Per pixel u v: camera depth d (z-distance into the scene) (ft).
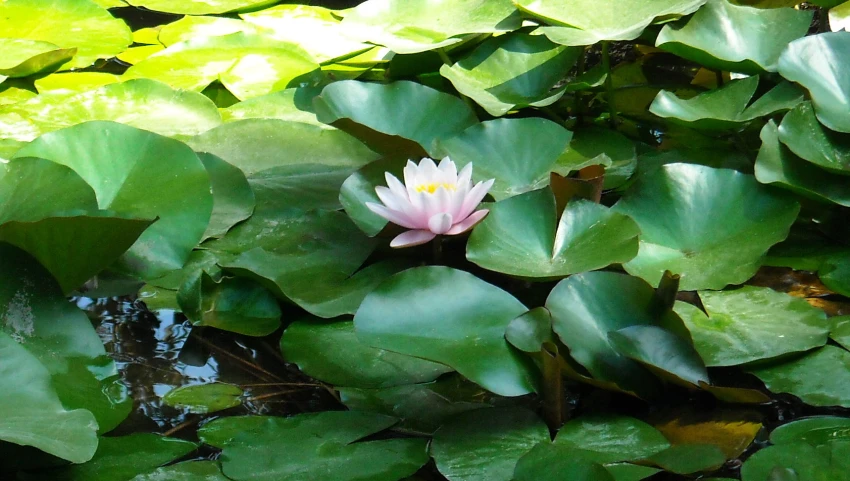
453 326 10.34
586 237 10.75
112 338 10.66
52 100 12.42
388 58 13.20
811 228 11.12
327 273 10.93
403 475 9.96
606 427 10.10
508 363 10.21
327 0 16.16
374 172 11.25
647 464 9.89
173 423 10.25
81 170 11.08
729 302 10.67
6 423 9.87
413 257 11.07
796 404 10.27
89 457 9.84
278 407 10.34
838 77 11.35
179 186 11.11
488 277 10.99
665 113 11.51
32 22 14.44
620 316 10.34
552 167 11.49
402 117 11.75
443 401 10.33
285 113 12.32
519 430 10.09
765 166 11.04
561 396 10.15
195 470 10.00
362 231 11.09
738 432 10.09
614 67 12.91
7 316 10.29
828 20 12.43
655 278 10.77
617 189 11.48
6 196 10.77
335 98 11.71
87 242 10.53
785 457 9.93
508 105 11.87
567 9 12.29
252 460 10.03
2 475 9.92
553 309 10.32
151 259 10.95
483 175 11.37
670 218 11.00
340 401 10.36
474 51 12.30
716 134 11.94
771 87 11.96
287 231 11.19
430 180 10.98
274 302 10.84
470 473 9.94
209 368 10.54
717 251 10.87
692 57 11.93
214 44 13.38
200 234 11.02
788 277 10.88
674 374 10.11
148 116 12.26
